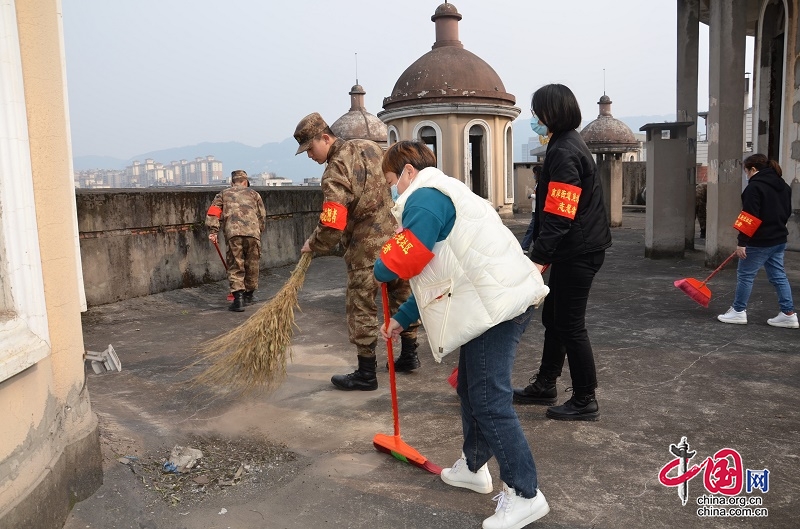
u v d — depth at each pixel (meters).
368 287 4.09
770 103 11.91
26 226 2.26
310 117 4.01
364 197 4.00
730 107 8.45
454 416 3.70
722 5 8.31
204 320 6.58
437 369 4.62
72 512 2.51
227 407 3.92
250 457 3.20
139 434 3.42
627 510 2.61
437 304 2.46
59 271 2.50
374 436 3.38
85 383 2.71
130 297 7.30
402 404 3.93
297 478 2.96
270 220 9.88
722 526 2.47
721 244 8.66
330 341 5.53
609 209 16.55
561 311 3.46
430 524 2.54
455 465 2.85
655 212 9.95
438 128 14.97
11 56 2.21
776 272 5.46
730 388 4.01
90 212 6.77
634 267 9.30
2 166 2.19
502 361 2.46
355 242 4.09
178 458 3.12
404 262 2.36
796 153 10.34
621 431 3.39
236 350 3.54
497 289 2.39
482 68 15.48
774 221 5.35
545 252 3.26
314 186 11.73
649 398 3.87
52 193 2.46
